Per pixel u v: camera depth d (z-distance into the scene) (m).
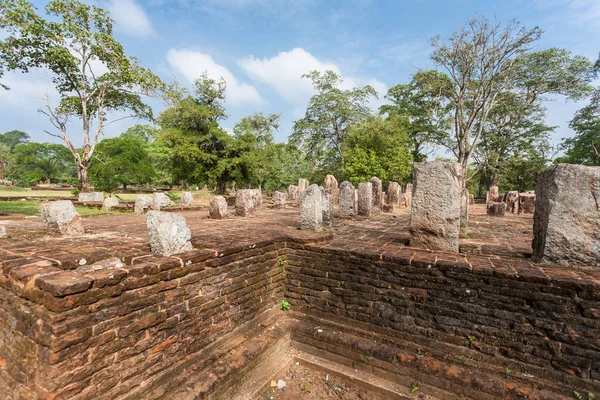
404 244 4.61
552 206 3.44
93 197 14.01
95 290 2.39
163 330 2.95
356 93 30.55
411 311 3.66
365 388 3.68
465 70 20.91
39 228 5.27
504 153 29.61
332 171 31.47
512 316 3.14
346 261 4.13
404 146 26.77
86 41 16.55
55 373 2.18
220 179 26.91
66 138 18.31
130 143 29.14
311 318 4.38
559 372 2.94
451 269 3.42
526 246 4.67
